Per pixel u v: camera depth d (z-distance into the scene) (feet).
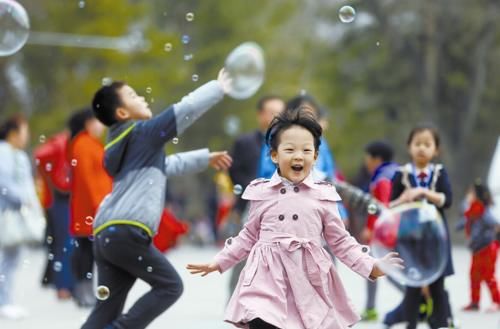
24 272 119.14
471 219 71.61
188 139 309.63
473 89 225.35
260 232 40.47
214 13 302.45
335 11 247.70
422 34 226.79
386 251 52.26
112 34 251.80
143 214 46.50
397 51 233.35
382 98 240.73
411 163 56.29
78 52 252.21
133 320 46.65
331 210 40.50
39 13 257.34
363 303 78.33
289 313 39.24
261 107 66.39
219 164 50.83
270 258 39.73
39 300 85.66
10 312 72.64
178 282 47.24
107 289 46.85
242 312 38.88
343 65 252.01
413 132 55.77
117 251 46.42
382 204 59.98
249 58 49.14
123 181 46.96
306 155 39.86
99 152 74.49
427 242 51.96
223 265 40.86
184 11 309.63
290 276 39.47
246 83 49.08
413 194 54.13
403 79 235.81
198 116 47.50
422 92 229.04
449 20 224.74
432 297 54.49
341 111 266.77
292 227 39.93
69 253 84.94
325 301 39.60
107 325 47.42
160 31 273.75
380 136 247.91
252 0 304.91
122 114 47.73
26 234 74.33
